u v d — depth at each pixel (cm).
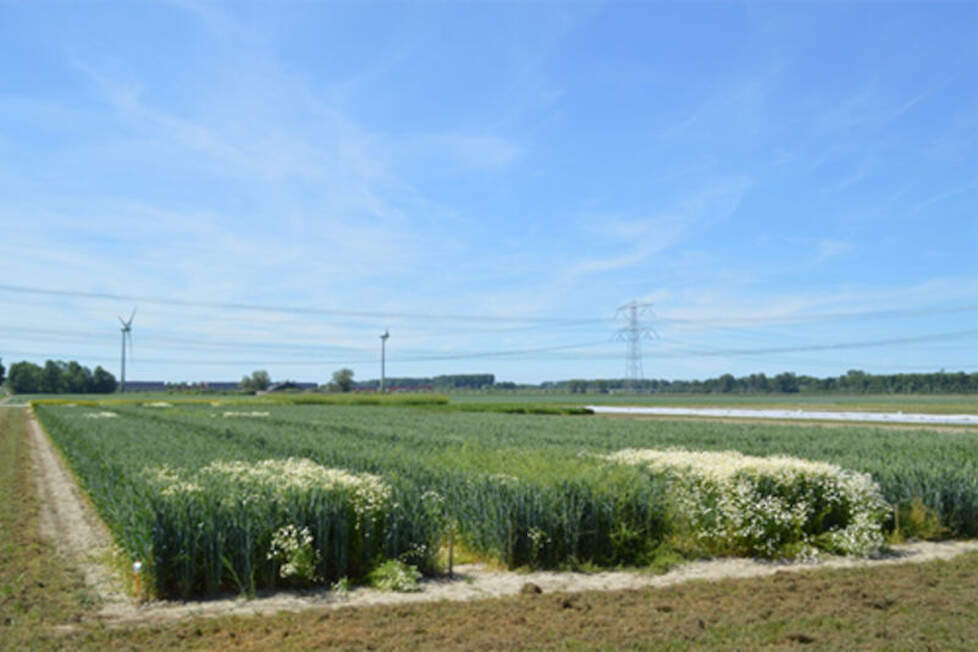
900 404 9838
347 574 1141
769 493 1355
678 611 944
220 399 9731
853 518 1371
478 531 1305
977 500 1496
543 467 1422
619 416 6362
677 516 1357
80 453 2373
